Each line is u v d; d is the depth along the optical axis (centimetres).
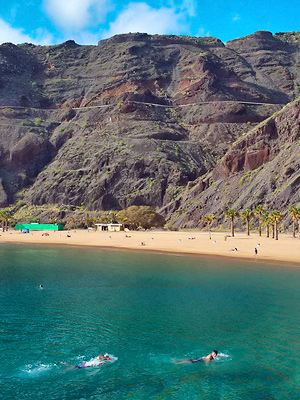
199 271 6141
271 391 2105
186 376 2288
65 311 3625
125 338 2897
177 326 3181
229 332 3019
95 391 2116
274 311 3619
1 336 2944
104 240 13512
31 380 2242
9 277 5628
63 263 7312
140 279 5409
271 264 6925
